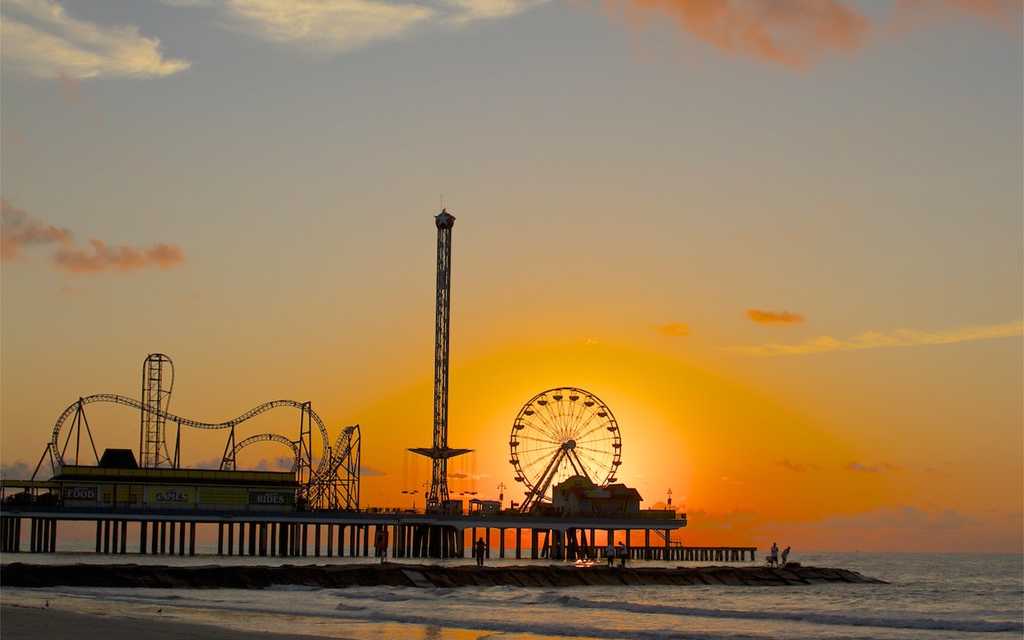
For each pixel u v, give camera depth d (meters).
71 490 179.38
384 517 193.88
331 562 172.75
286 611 83.56
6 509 175.00
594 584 125.81
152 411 197.88
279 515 186.38
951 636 79.06
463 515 198.75
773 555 156.75
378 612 83.94
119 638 62.19
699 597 113.06
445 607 90.06
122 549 189.50
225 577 106.12
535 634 73.88
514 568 124.75
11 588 100.75
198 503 183.62
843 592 126.81
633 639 72.88
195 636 63.84
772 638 74.69
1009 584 175.38
